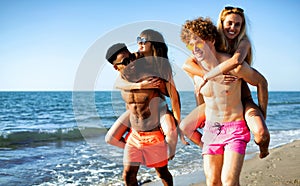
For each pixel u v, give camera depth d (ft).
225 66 10.01
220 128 10.49
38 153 25.35
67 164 21.18
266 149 10.36
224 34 10.62
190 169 18.06
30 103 106.93
